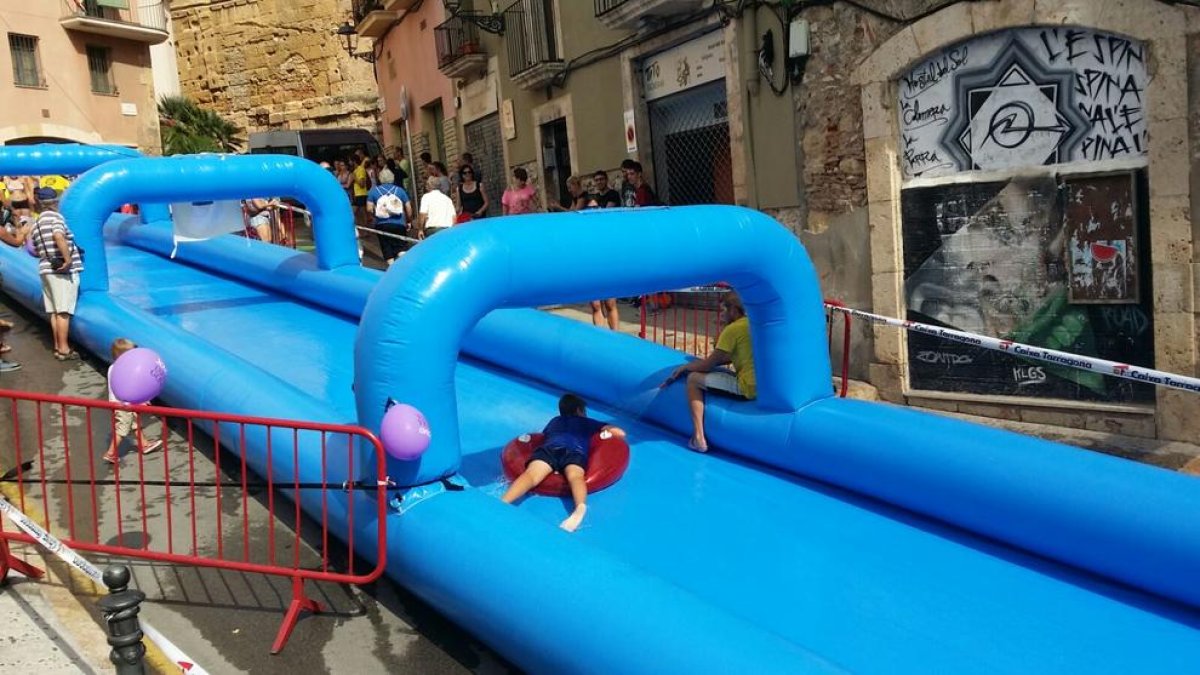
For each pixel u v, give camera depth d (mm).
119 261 12461
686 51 11383
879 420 5367
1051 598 4367
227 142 32594
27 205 14875
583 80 13484
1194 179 6879
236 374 6391
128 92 26625
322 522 4871
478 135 18094
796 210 9898
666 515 5246
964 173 8375
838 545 4891
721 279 5441
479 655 4254
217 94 35375
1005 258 8211
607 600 3723
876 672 3824
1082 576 4555
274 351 8328
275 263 10625
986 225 8281
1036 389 8211
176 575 4879
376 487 4410
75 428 6941
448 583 4215
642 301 8852
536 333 7434
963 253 8484
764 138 10125
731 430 5969
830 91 9234
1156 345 7301
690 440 6309
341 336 8883
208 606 4609
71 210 8828
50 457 6461
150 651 4219
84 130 25156
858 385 9383
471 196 14617
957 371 8711
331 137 24938
